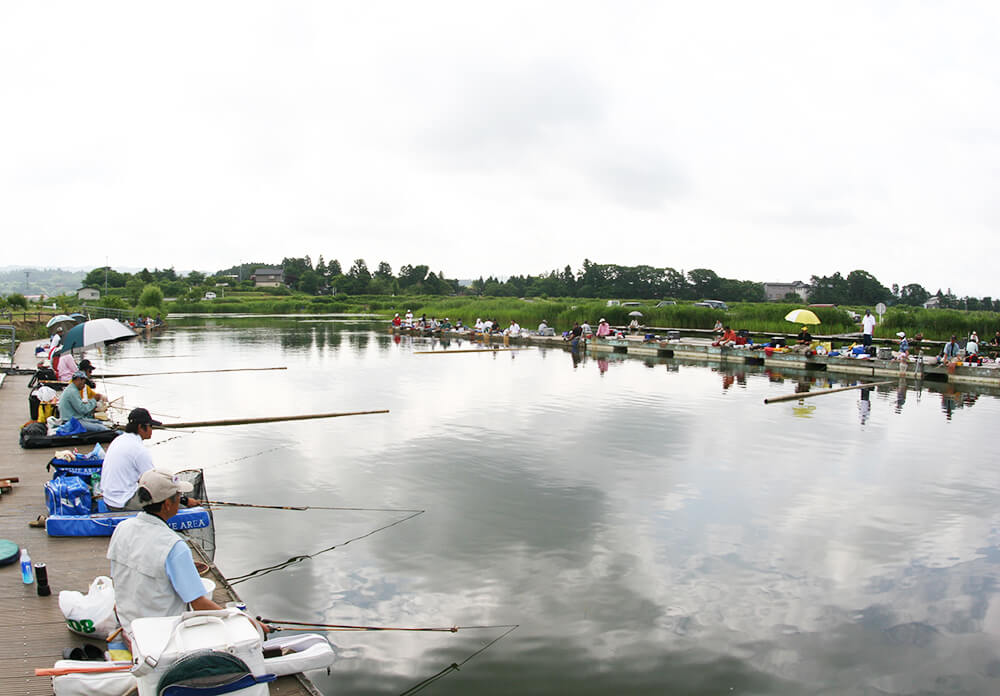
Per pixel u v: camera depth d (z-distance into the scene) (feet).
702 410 66.95
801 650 23.34
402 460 46.62
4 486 33.12
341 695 20.49
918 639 24.14
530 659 22.44
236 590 26.68
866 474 44.57
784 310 157.99
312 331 183.11
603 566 29.58
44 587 22.09
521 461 46.68
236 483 40.86
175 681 13.28
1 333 123.24
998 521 35.94
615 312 164.55
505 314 183.32
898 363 92.48
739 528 34.47
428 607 25.68
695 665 22.30
